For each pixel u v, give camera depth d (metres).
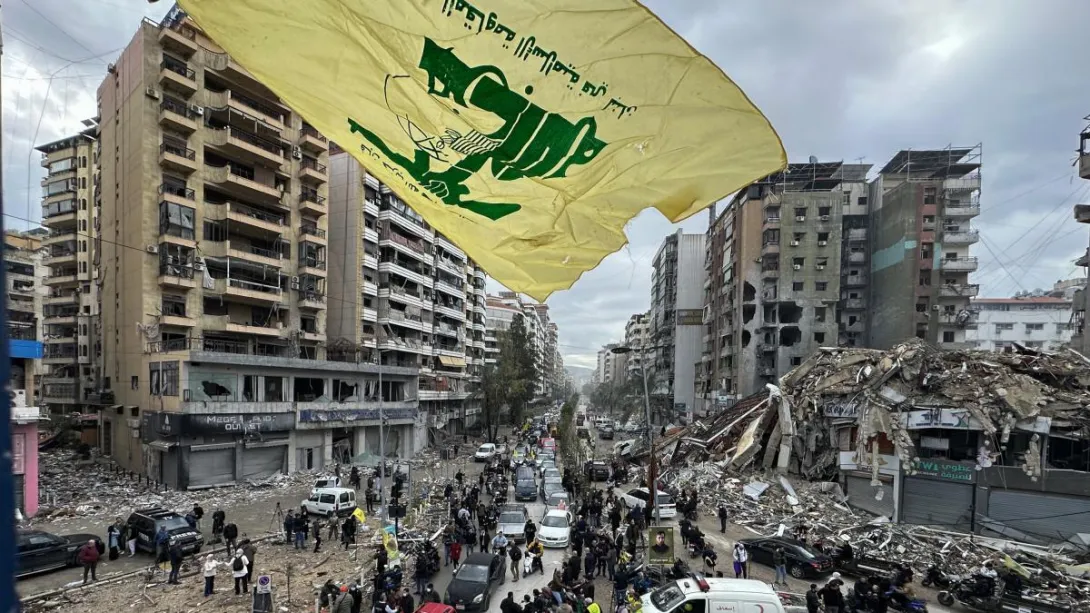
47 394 50.50
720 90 2.75
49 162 53.19
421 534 23.11
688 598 13.03
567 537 22.52
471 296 75.69
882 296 57.72
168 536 19.27
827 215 56.75
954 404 25.33
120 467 36.25
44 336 52.66
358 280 48.59
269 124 40.81
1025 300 68.44
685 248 78.75
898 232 55.41
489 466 37.75
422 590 17.22
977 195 53.97
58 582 17.25
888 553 21.17
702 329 77.31
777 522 26.34
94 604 15.55
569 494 32.53
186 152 36.34
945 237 54.03
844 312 59.81
